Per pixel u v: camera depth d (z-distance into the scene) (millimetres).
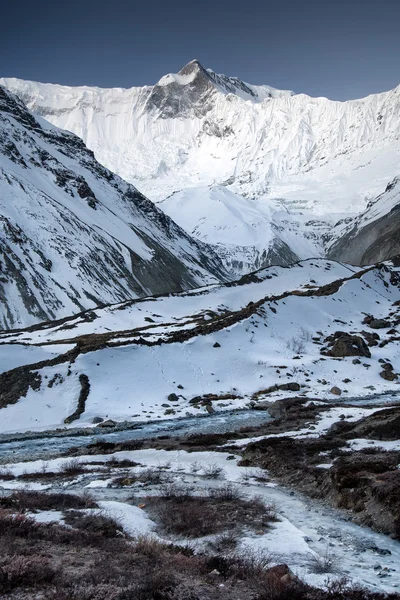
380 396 74188
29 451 44219
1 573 12148
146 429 54375
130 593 11734
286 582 12656
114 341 85188
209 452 37656
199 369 78500
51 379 66125
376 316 124750
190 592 12164
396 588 13484
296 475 28062
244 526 19219
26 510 20312
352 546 17391
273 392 75000
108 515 19609
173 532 18594
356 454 30375
